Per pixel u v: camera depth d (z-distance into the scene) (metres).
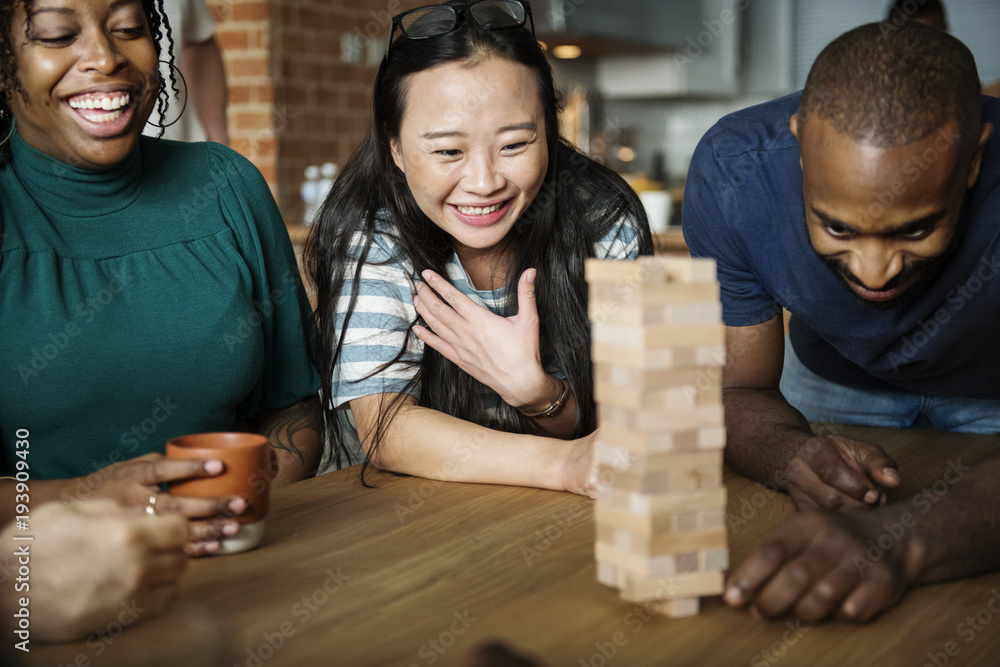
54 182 1.09
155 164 1.21
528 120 1.08
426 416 1.10
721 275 1.22
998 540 0.75
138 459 0.83
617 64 5.46
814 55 5.78
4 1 0.98
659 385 0.65
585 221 1.28
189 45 2.41
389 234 1.21
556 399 1.18
